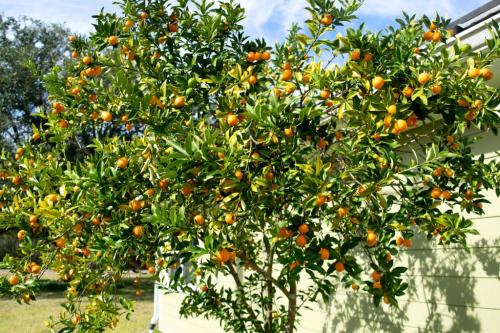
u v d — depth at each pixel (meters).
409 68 2.52
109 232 3.02
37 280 2.97
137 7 3.56
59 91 3.52
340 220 2.50
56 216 2.83
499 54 2.46
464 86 2.46
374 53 2.65
